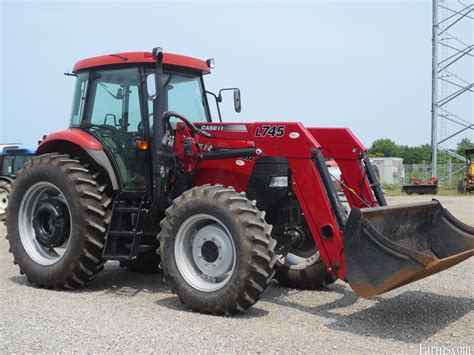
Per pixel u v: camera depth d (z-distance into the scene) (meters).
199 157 5.41
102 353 3.60
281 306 5.00
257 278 4.44
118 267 7.07
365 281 4.16
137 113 5.75
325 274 5.64
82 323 4.24
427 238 5.20
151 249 6.33
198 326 4.21
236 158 5.28
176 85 6.02
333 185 4.68
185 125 5.48
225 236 4.71
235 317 4.55
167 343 3.79
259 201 5.47
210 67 6.32
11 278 6.27
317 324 4.36
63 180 5.57
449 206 16.97
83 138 5.70
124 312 4.62
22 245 5.90
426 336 4.07
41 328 4.11
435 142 29.47
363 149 5.48
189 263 4.88
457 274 6.54
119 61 5.79
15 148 14.20
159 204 5.51
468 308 4.90
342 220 4.57
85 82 6.19
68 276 5.54
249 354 3.59
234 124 5.25
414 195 24.50
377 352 3.68
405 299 5.25
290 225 5.64
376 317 4.60
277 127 4.95
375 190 5.47
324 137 5.66
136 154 5.73
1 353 3.60
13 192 5.98
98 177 5.75
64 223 5.77
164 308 4.85
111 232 5.48
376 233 4.13
